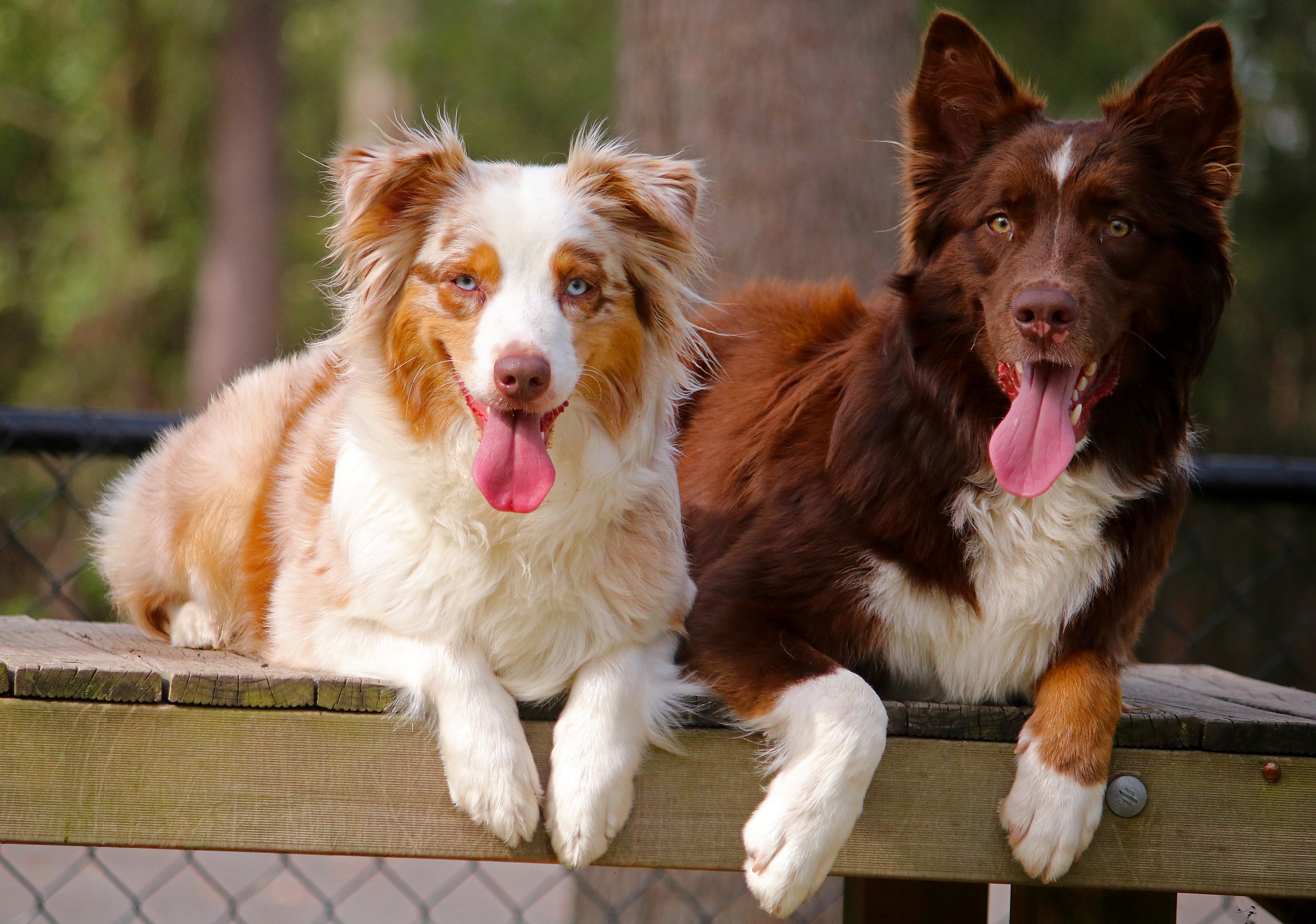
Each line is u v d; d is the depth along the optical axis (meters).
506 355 3.53
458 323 3.74
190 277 22.22
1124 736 3.75
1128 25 21.73
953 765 3.70
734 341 5.15
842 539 4.11
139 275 20.86
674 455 4.50
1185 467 4.34
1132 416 4.12
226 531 4.68
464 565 3.70
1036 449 3.84
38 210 21.92
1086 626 4.09
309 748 3.53
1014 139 4.20
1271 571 8.59
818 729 3.60
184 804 3.48
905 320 4.25
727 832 3.67
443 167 3.93
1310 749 3.76
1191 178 4.15
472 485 3.72
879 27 6.66
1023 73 21.27
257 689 3.50
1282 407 23.19
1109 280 3.91
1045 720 3.72
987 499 4.09
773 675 3.80
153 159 21.72
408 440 3.80
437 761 3.58
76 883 8.53
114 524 5.11
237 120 20.67
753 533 4.26
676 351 4.14
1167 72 4.14
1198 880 3.74
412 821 3.56
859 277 6.54
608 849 3.59
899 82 6.73
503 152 24.44
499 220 3.77
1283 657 8.33
